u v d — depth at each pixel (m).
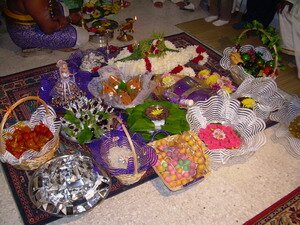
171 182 1.70
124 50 2.64
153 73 2.49
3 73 2.63
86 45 3.04
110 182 1.67
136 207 1.71
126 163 1.80
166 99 2.26
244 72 2.37
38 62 2.79
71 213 1.52
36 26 2.72
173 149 1.83
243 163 2.00
